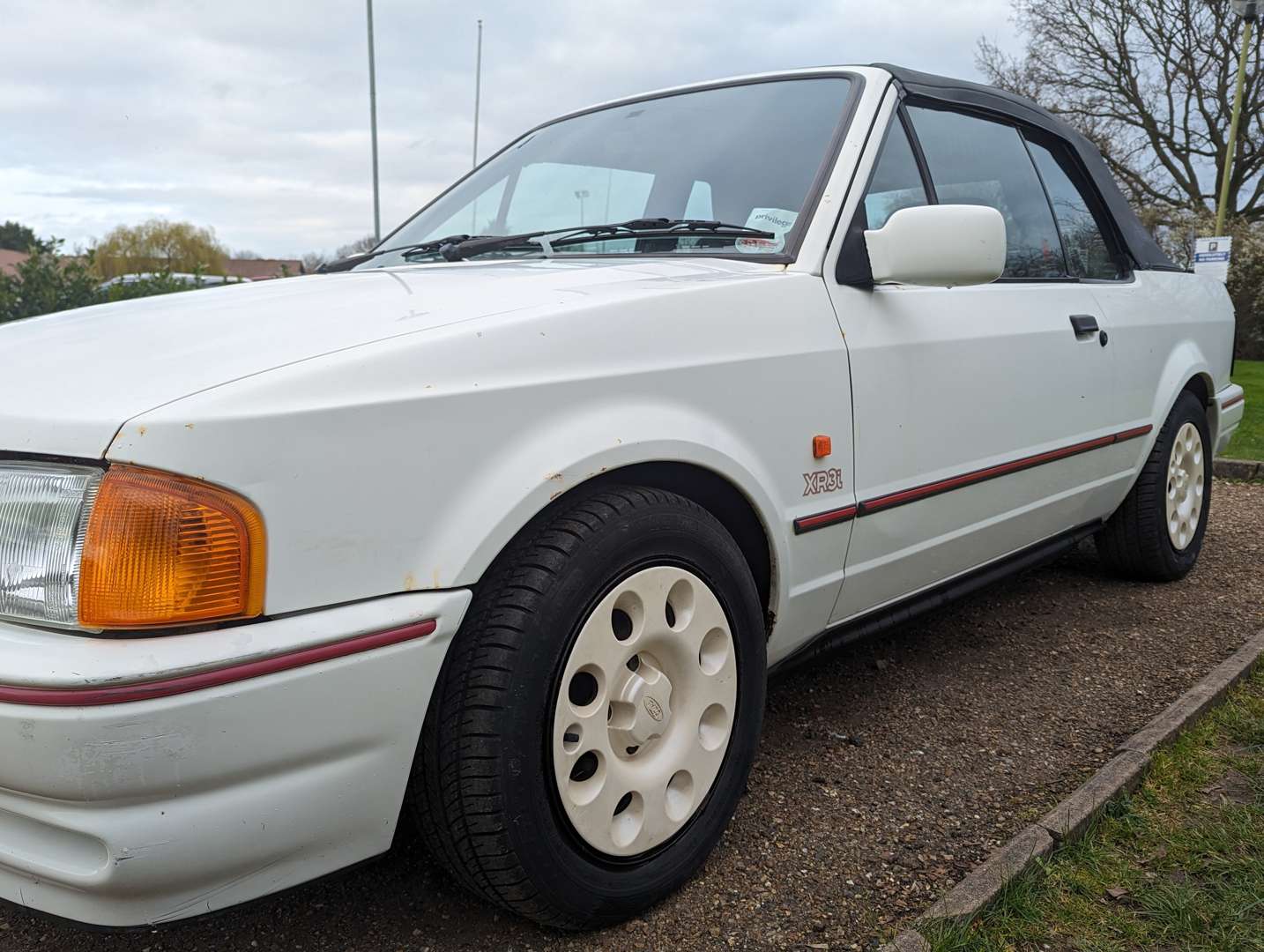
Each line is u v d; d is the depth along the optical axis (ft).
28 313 31.12
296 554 4.53
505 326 5.36
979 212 7.06
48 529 4.33
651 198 8.39
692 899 6.08
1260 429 28.37
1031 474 9.39
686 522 5.90
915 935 5.50
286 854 4.70
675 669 6.02
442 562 4.93
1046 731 8.57
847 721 8.73
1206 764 7.73
